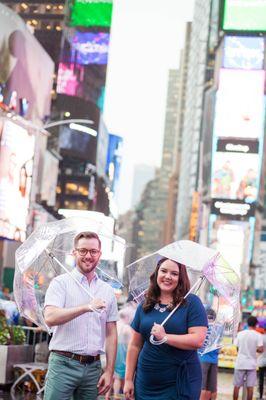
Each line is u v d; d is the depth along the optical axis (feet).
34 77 215.72
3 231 109.81
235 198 313.73
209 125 396.98
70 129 381.60
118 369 47.21
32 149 120.78
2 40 190.90
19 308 26.84
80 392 23.47
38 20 362.53
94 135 386.52
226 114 320.29
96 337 23.29
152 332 21.24
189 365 21.91
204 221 346.74
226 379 84.58
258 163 315.99
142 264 27.25
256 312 173.37
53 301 22.98
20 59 201.26
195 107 540.93
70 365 23.00
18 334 55.16
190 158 556.92
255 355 55.31
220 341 26.71
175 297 22.30
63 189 392.47
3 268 183.62
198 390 21.99
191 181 533.96
